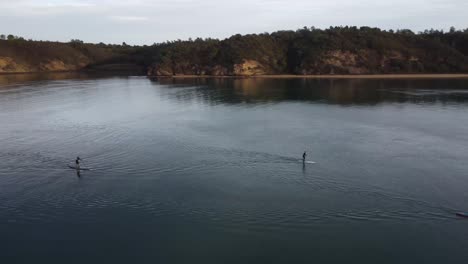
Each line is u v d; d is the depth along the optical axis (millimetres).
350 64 175125
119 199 36000
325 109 81188
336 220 31766
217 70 180875
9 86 131125
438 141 54000
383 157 46969
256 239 29344
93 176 41531
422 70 172750
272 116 73250
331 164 44625
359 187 38031
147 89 122875
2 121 69312
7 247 28812
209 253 27750
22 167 44312
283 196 36250
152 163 45281
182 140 54938
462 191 36844
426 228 30391
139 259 27312
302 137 56312
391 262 26438
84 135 58594
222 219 32156
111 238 29797
